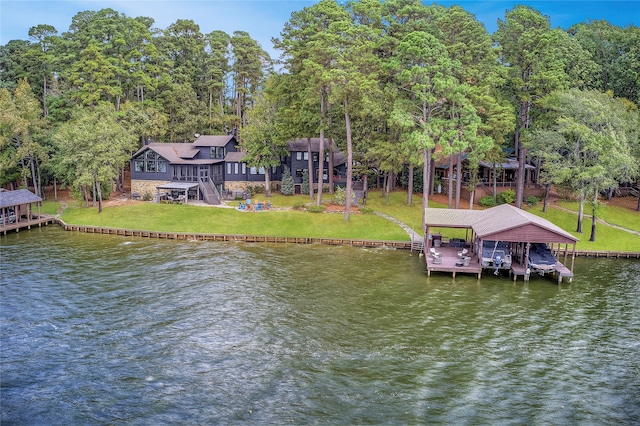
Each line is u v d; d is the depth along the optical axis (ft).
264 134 228.43
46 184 257.75
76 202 238.07
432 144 166.50
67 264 148.36
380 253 168.14
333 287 131.03
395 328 104.47
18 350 92.02
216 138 251.39
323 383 81.66
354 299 122.01
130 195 249.14
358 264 153.99
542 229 136.36
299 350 93.66
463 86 170.50
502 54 215.10
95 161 208.54
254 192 249.75
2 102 221.25
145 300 119.03
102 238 184.96
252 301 119.55
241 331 102.06
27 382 81.05
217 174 242.58
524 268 140.87
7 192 200.34
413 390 79.82
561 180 174.70
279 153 236.43
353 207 215.10
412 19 199.72
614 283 138.62
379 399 77.00
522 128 199.62
